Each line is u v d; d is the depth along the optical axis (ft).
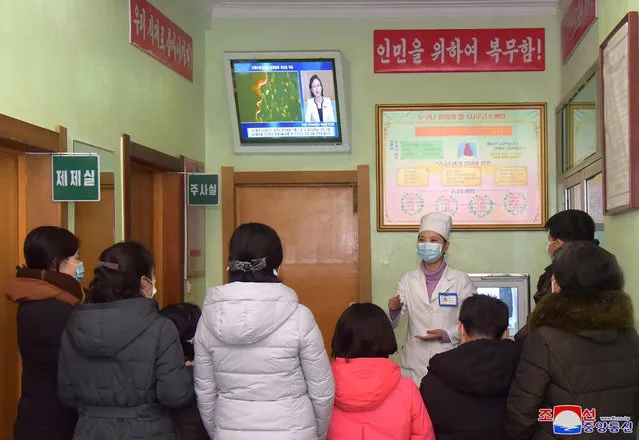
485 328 7.91
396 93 17.74
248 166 17.97
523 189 17.38
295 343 7.23
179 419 8.30
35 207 10.37
